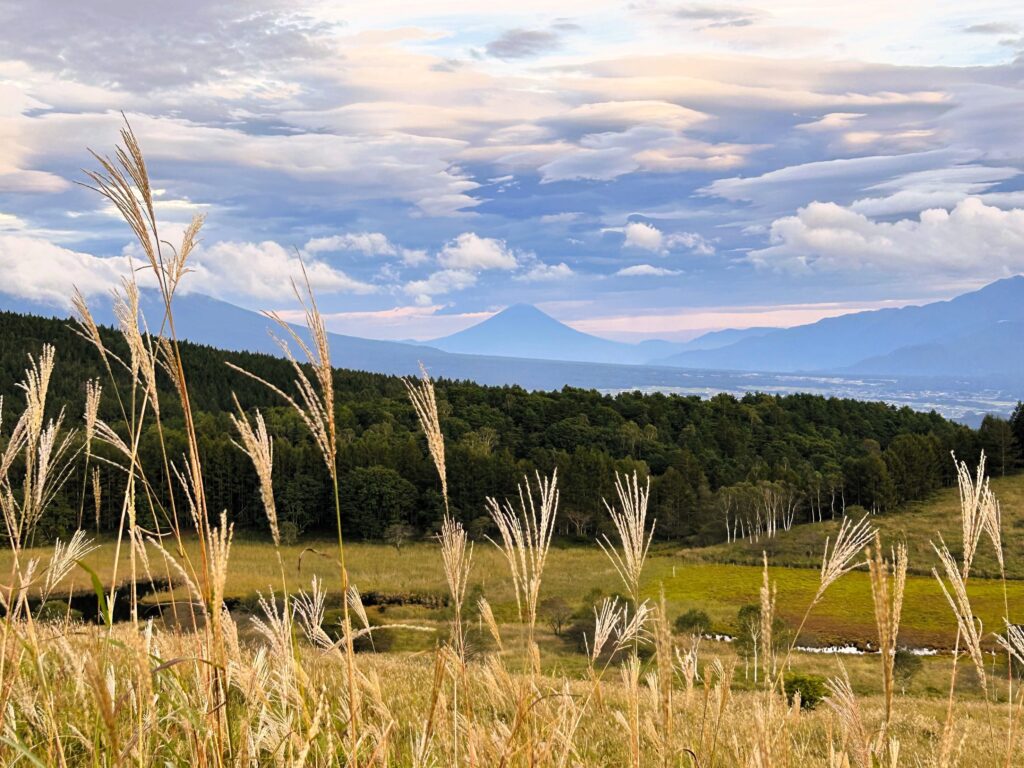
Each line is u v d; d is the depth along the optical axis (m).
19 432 2.20
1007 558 51.91
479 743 2.14
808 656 31.84
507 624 20.62
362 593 53.94
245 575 24.95
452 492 80.38
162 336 1.81
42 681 2.20
